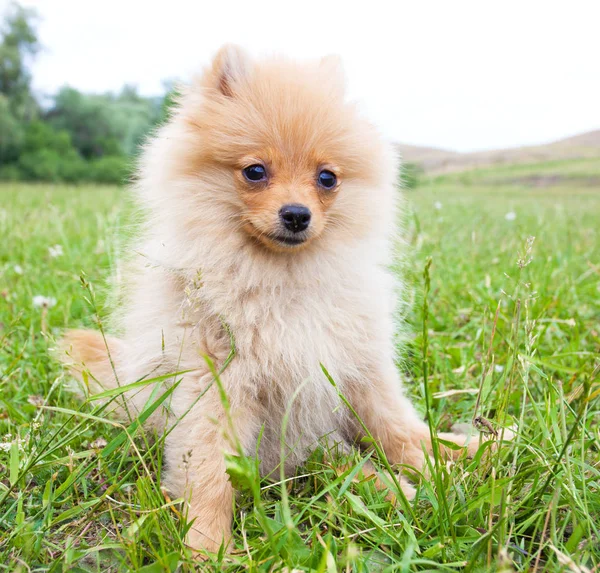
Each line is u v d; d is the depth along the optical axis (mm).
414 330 569
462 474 326
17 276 725
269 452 378
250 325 349
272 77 372
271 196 353
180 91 407
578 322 547
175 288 366
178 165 370
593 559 267
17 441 345
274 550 266
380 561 289
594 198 2395
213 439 336
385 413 392
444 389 461
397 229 433
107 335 478
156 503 300
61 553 298
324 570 254
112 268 587
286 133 357
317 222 355
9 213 1209
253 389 352
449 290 673
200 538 310
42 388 473
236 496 344
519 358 348
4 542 299
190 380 346
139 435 383
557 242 955
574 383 449
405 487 353
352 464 361
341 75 396
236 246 360
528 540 302
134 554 267
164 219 377
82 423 330
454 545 282
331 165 369
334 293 371
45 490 310
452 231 975
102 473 359
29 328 562
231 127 358
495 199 2205
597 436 346
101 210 1352
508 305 605
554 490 310
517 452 321
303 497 347
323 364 356
